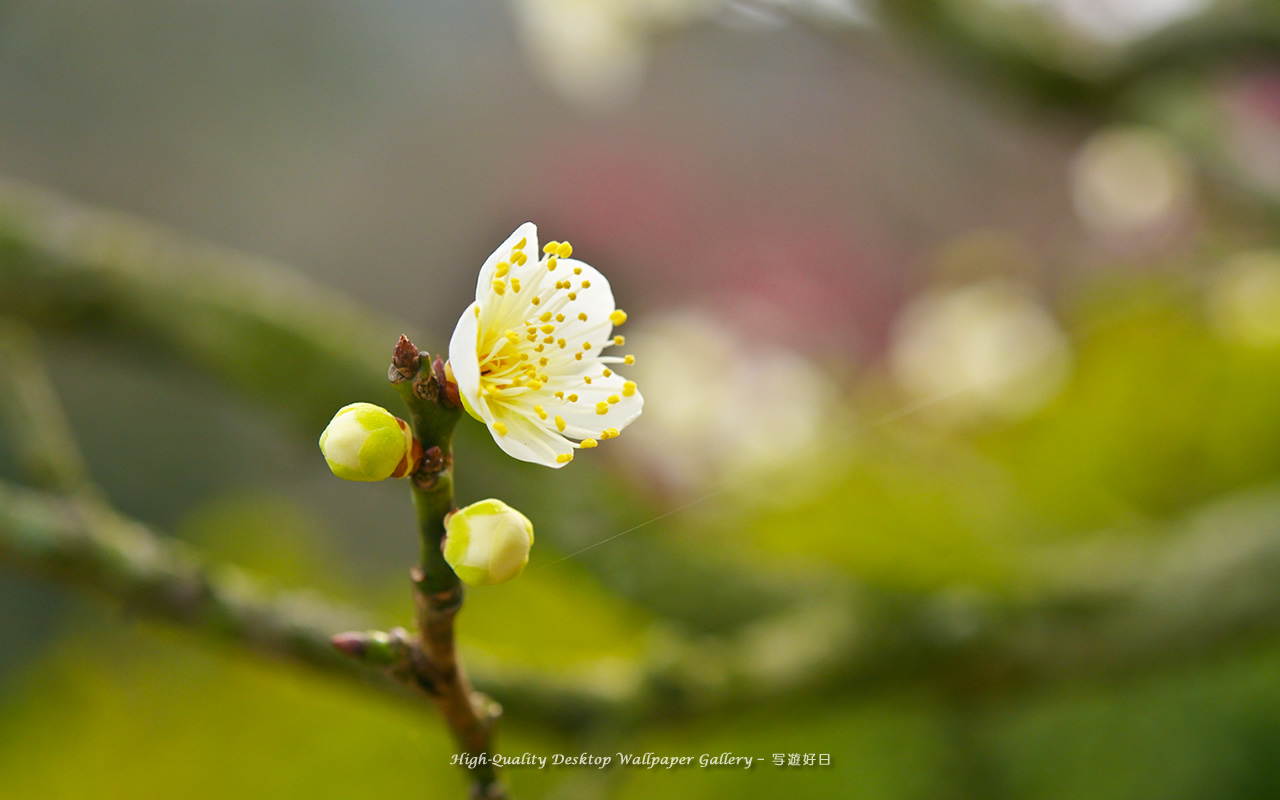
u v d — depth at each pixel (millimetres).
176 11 1438
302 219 1560
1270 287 689
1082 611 441
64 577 338
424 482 289
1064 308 883
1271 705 554
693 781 533
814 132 1413
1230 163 566
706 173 1560
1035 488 662
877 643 418
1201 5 538
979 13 561
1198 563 452
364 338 520
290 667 341
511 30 1676
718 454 678
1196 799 540
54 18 1335
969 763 541
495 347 305
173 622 339
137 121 1420
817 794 538
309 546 690
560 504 492
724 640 467
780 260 1461
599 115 1608
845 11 598
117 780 560
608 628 609
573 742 362
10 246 488
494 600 626
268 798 553
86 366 1192
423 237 1624
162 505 1208
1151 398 684
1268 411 668
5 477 554
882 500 596
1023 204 1135
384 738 555
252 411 520
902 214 1295
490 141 1662
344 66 1591
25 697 589
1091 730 562
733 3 598
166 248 519
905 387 833
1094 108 567
